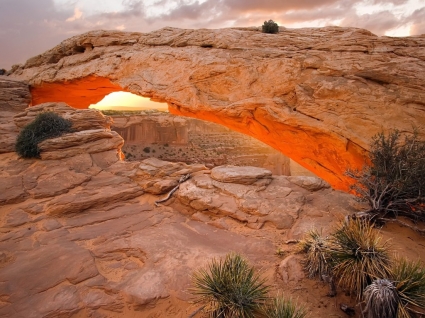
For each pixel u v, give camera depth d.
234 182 9.55
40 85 30.19
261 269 5.89
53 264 6.23
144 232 7.75
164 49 22.45
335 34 18.17
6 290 5.51
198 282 4.63
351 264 4.62
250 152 70.56
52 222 8.21
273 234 7.34
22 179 10.37
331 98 15.17
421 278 4.04
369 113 13.99
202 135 74.69
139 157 61.75
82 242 7.26
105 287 5.55
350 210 8.00
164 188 9.98
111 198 9.42
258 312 4.17
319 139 15.91
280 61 17.48
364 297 4.39
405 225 6.90
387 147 8.02
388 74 14.17
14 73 35.59
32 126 12.95
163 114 68.00
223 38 20.08
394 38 15.75
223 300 4.20
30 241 7.31
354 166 15.08
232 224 8.05
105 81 27.59
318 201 8.63
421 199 7.00
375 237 5.02
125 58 23.88
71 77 27.33
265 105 17.08
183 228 8.04
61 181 10.26
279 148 19.50
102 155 12.62
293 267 5.66
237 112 18.16
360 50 15.91
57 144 12.24
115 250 6.84
